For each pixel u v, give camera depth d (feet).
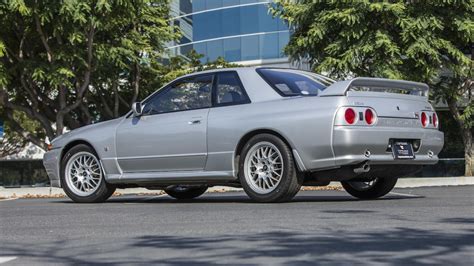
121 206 28.27
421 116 28.09
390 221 20.22
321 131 25.64
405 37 57.88
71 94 69.82
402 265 13.38
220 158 28.14
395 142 26.89
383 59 58.49
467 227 18.76
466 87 63.87
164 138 29.71
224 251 15.31
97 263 14.28
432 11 58.54
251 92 28.22
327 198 31.42
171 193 35.50
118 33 62.59
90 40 56.95
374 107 26.22
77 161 32.48
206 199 33.24
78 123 73.31
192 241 16.93
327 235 17.42
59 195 49.32
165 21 69.26
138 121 30.83
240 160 27.68
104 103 71.26
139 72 68.23
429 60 59.82
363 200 29.04
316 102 26.20
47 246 16.83
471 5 58.75
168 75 72.43
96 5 53.06
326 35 60.95
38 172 86.38
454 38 61.77
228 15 100.53
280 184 26.55
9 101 63.87
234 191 48.73
